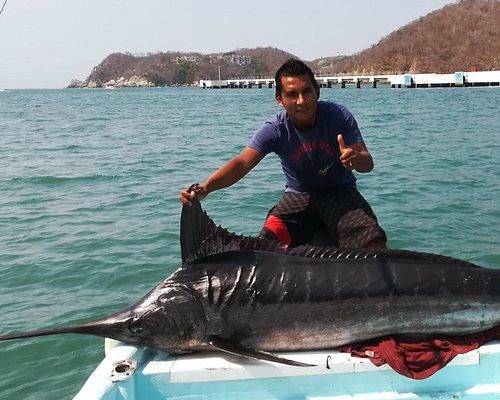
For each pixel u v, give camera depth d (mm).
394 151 17562
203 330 3479
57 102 74250
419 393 3244
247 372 3199
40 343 5422
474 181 12188
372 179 12664
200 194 3939
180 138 23406
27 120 38344
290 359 3295
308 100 4418
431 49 122188
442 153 16844
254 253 3707
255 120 32969
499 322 3607
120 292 6516
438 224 8711
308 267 3652
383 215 9305
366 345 3531
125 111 47406
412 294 3561
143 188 12445
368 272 3633
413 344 3428
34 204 11078
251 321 3521
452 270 3668
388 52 127312
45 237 8711
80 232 8930
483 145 18531
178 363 3279
